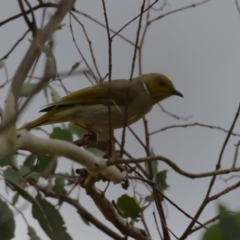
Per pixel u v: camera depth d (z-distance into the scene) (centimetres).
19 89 663
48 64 604
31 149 743
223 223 621
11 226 796
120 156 898
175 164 782
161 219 1042
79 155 796
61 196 1214
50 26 659
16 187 840
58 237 871
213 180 1011
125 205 1123
